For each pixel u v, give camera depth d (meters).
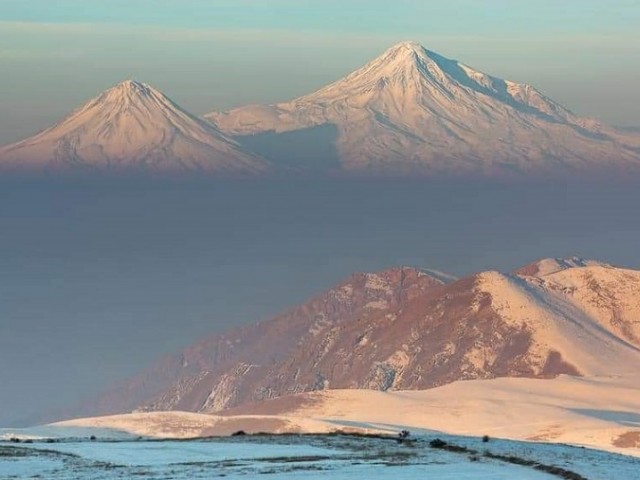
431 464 179.38
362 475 165.88
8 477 165.75
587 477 166.25
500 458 189.12
